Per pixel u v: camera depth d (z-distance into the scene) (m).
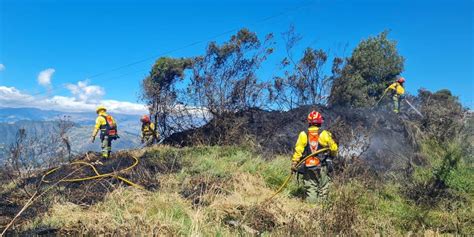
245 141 11.78
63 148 9.39
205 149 11.37
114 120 12.12
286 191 7.73
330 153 7.50
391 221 6.45
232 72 13.54
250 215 6.01
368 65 19.50
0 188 7.97
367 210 6.83
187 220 5.78
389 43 19.77
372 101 17.00
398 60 19.70
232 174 8.34
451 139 11.72
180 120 13.99
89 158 11.24
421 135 11.74
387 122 11.93
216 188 7.38
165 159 10.02
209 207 6.36
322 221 5.60
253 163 9.16
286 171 8.84
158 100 14.07
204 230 5.43
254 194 7.39
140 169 8.84
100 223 5.49
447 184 8.78
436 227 6.40
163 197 6.59
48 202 6.75
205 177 8.18
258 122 12.84
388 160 10.00
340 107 13.05
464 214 6.86
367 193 7.45
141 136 13.81
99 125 11.68
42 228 5.49
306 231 5.37
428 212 7.05
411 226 6.34
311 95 13.38
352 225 5.54
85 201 6.88
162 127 14.05
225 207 6.38
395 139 11.24
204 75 13.51
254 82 13.51
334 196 6.65
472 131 12.05
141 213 5.93
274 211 6.20
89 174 8.92
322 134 7.48
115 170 8.87
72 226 5.52
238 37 13.63
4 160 8.66
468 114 12.42
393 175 9.22
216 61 13.57
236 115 13.27
